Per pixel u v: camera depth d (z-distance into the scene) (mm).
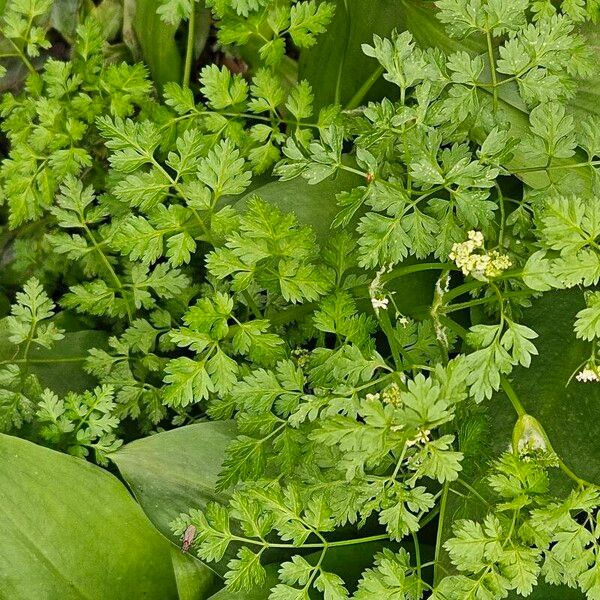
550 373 612
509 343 569
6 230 697
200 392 591
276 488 591
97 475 609
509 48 601
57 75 646
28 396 636
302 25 628
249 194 628
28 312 630
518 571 568
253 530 584
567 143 597
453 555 579
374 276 634
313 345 662
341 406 579
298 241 592
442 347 593
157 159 677
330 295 603
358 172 589
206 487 613
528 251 614
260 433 598
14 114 650
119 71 647
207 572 615
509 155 589
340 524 597
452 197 593
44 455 605
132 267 653
